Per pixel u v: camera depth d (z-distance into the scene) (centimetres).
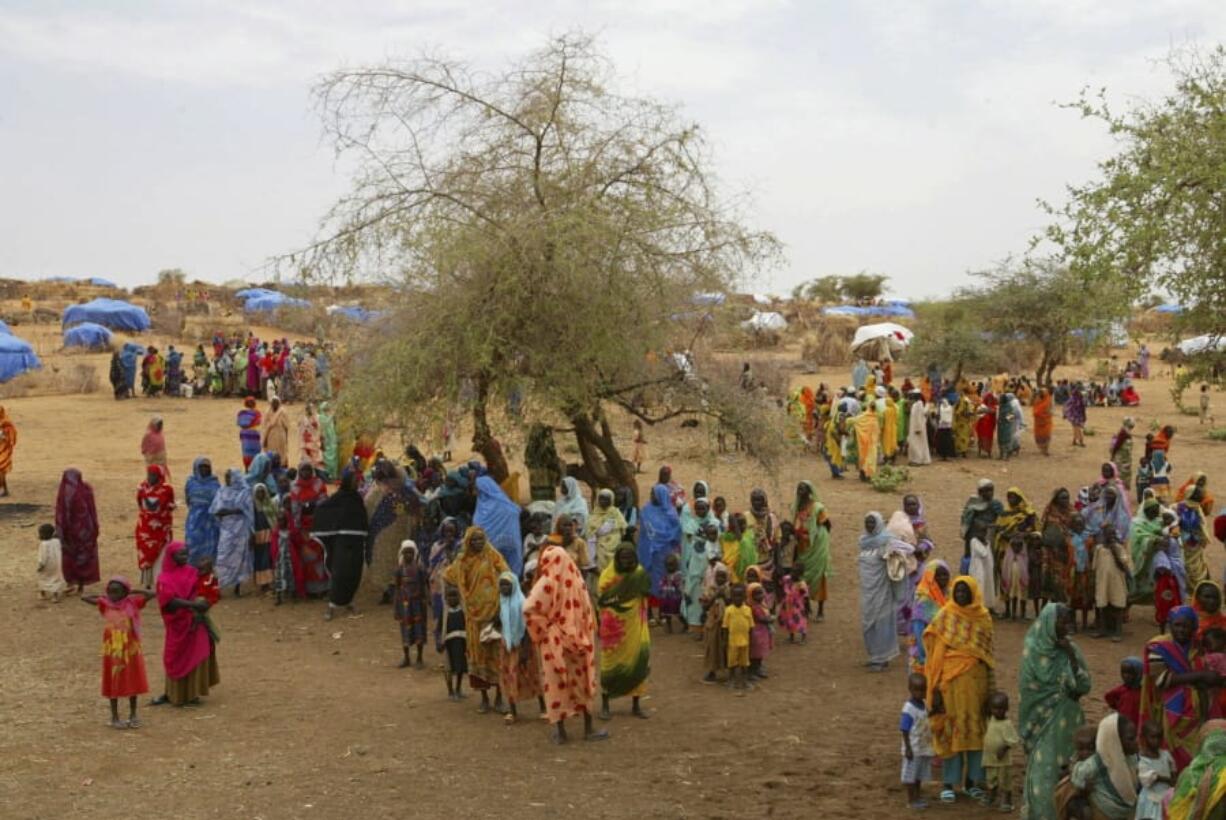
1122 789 723
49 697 1163
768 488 2417
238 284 8894
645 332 1580
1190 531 1424
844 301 11106
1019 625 1421
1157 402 4462
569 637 1024
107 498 2294
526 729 1073
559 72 1625
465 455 2812
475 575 1122
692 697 1175
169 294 8644
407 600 1288
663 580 1455
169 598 1127
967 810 858
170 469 2636
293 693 1188
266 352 4047
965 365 4288
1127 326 1339
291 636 1427
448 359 1543
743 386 1756
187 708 1130
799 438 2152
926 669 876
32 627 1449
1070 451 3077
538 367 1554
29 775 934
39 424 3362
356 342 1673
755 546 1395
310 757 988
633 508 1630
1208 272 1112
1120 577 1345
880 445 2731
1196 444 3180
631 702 1153
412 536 1577
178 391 4103
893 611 1258
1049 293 4162
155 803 875
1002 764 852
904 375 5275
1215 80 1168
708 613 1245
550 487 1786
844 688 1198
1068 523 1394
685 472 2586
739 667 1202
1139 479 2334
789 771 949
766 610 1248
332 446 2420
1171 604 1347
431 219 1580
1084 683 812
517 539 1455
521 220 1538
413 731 1064
